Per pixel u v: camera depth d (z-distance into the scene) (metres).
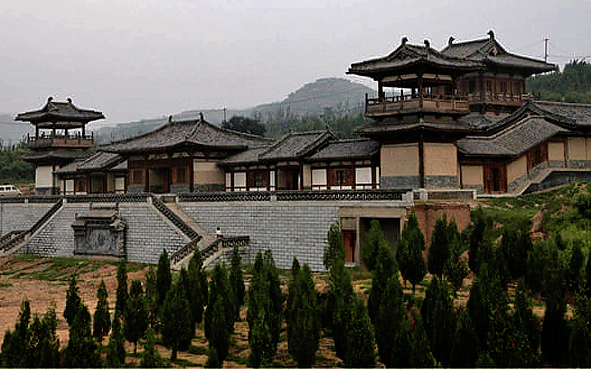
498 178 58.69
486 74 77.75
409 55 53.06
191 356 25.47
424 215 42.97
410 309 27.28
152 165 70.69
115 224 56.66
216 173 69.25
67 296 29.78
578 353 20.08
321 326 27.39
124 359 22.39
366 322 21.25
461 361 20.48
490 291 22.83
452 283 29.08
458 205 43.62
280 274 46.66
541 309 25.84
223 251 49.19
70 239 61.66
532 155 60.53
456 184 54.22
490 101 76.62
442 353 21.66
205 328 26.02
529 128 61.81
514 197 54.03
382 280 25.84
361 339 21.02
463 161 56.41
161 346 27.34
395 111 53.62
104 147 72.94
